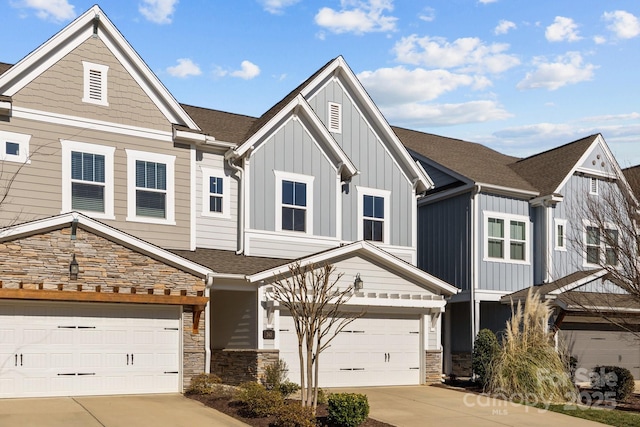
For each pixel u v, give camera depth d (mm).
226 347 19281
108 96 18000
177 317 16812
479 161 27766
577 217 24359
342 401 13352
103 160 17750
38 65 17109
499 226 24766
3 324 14852
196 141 19125
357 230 22125
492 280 24250
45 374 15188
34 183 16734
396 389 19266
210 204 19656
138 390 16156
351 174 21594
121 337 16094
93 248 15609
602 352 24625
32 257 14914
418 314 20812
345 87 22625
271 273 17688
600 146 26812
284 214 20531
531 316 19250
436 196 25516
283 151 20672
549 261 25031
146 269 16234
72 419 12859
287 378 17609
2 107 16219
